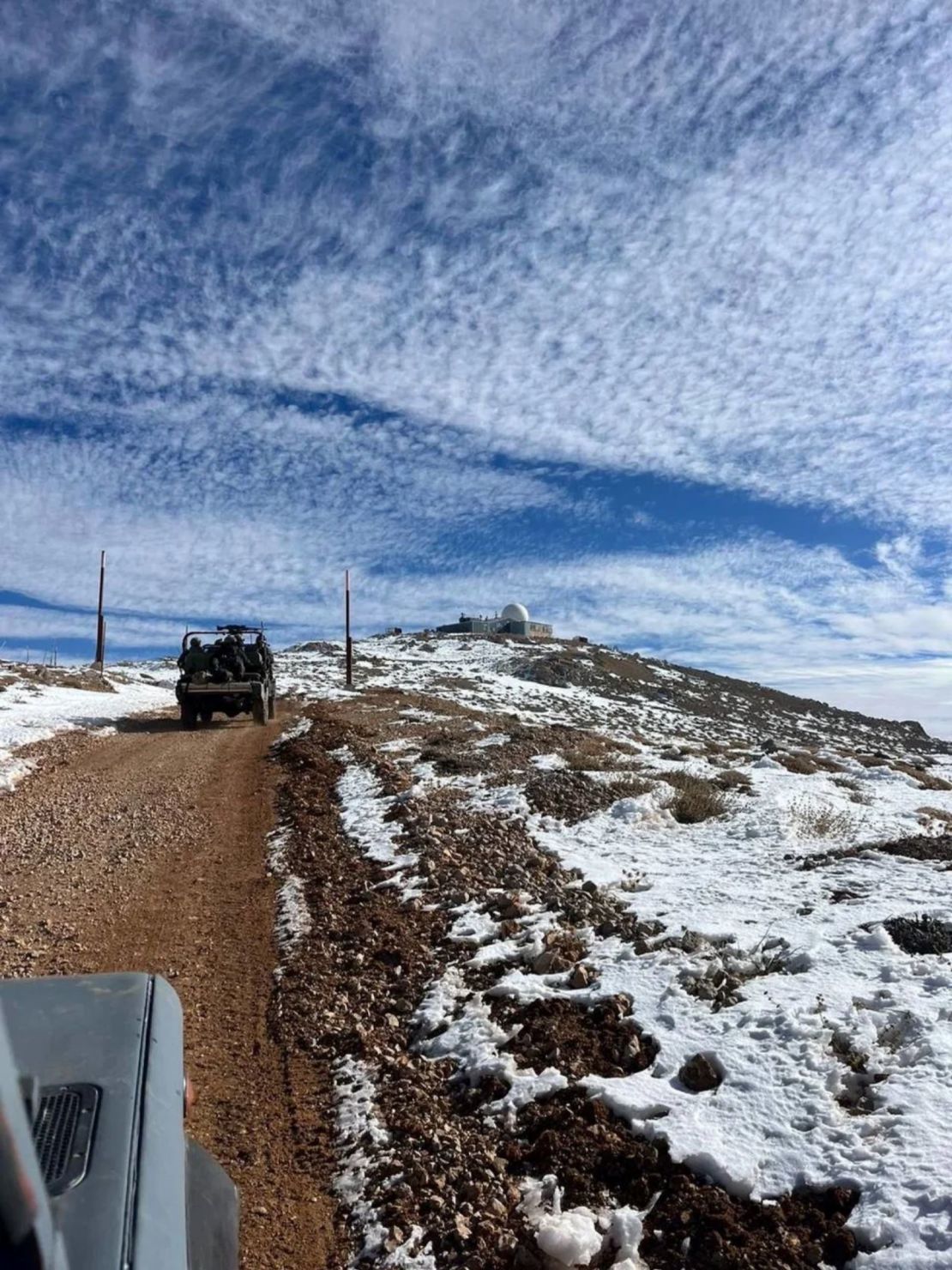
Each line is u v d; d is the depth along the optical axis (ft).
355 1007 18.97
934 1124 12.54
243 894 26.91
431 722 70.08
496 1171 13.15
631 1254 11.34
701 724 194.49
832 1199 11.60
